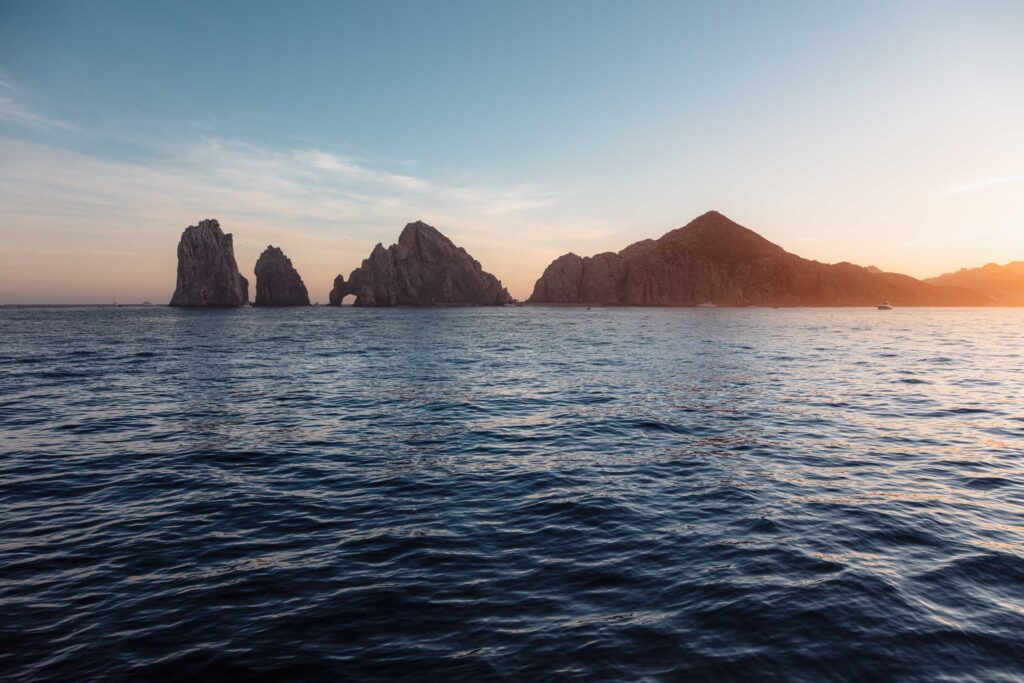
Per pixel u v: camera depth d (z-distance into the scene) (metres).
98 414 19.08
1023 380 27.55
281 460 13.42
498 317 153.62
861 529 8.96
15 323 102.31
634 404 21.11
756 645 5.80
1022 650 5.70
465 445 14.92
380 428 17.05
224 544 8.54
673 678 5.28
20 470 12.53
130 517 9.69
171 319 125.12
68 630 6.14
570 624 6.23
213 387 25.47
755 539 8.61
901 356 41.44
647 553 8.15
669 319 142.00
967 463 12.88
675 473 12.25
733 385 25.97
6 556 8.08
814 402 21.31
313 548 8.38
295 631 6.11
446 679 5.26
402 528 9.17
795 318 155.88
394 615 6.45
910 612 6.44
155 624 6.27
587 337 66.38
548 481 11.71
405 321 121.00
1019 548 8.19
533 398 22.58
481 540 8.66
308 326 94.75
